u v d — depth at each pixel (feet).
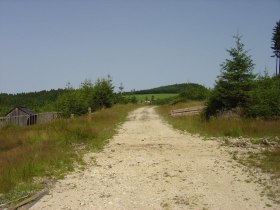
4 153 46.65
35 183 33.73
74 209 26.94
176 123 94.38
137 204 28.04
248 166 40.32
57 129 67.41
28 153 45.09
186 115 115.75
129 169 40.70
